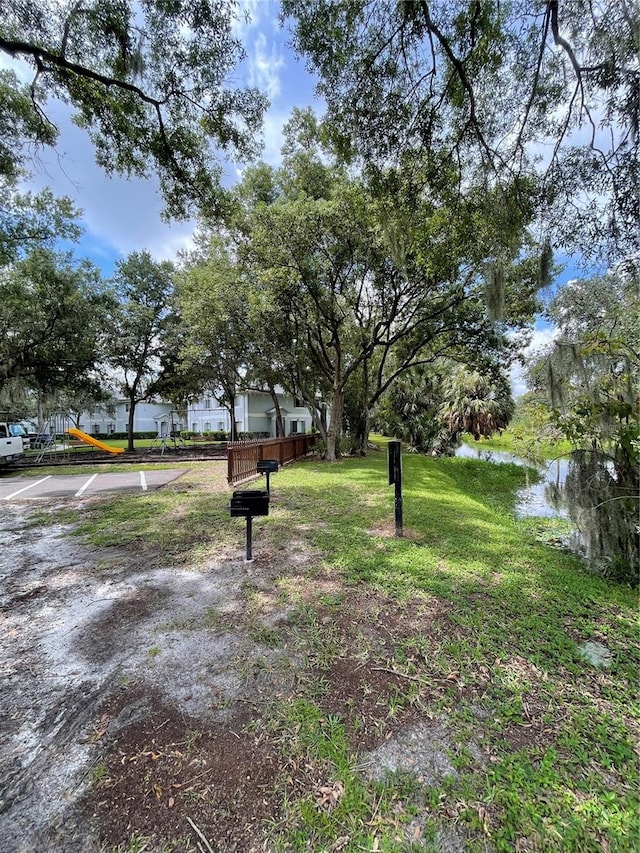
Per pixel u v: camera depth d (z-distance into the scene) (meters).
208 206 5.77
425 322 12.77
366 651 2.43
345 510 6.07
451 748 1.70
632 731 1.80
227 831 1.36
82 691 2.10
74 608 3.04
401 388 21.39
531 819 1.39
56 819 1.41
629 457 3.85
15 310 13.02
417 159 4.14
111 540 4.72
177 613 2.94
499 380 13.67
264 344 13.30
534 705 1.97
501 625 2.75
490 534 4.87
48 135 5.09
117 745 1.74
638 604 3.10
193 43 4.10
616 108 3.39
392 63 3.54
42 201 11.57
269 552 4.22
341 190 8.81
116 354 18.77
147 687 2.12
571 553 4.36
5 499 7.44
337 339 12.52
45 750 1.71
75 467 12.60
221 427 31.92
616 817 1.39
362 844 1.31
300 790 1.51
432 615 2.88
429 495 7.31
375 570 3.70
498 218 4.16
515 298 8.41
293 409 30.78
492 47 3.31
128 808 1.45
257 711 1.93
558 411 4.31
